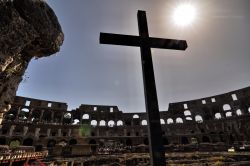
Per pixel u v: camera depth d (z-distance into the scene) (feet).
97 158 110.83
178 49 15.08
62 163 91.40
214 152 119.85
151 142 10.25
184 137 197.26
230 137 179.93
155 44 14.48
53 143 175.11
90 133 208.13
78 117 229.45
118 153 142.51
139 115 242.58
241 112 192.75
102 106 242.78
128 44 13.99
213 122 200.54
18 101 190.49
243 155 91.09
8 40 48.03
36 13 57.06
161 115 239.09
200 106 223.30
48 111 209.36
